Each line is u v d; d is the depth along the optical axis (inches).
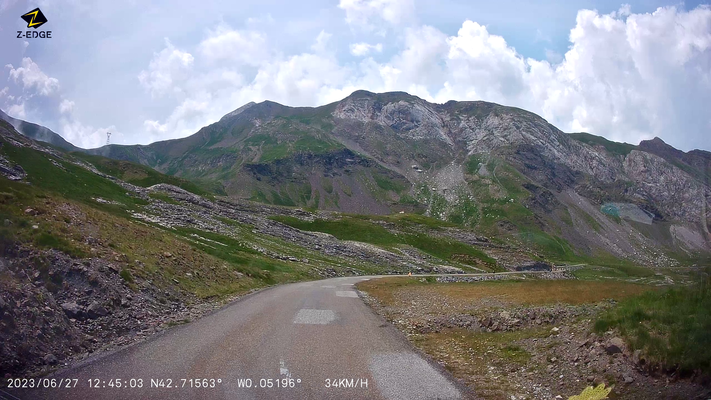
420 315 797.2
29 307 400.2
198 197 4116.6
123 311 548.7
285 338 500.4
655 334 359.9
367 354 446.0
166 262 908.6
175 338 470.9
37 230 612.7
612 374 350.3
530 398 335.9
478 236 6486.2
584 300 840.9
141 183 5876.0
